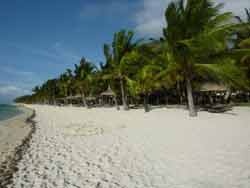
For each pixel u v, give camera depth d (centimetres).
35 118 2406
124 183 456
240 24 1392
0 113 4172
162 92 3369
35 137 1101
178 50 1457
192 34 1470
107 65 2723
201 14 1417
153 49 2020
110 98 4850
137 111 2261
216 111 1722
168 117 1507
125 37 2495
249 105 2197
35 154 745
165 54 1738
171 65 1555
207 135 830
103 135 1023
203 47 1377
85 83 4119
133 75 2555
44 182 490
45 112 3544
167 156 612
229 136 786
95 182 471
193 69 1579
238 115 1383
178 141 773
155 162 572
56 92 7569
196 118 1342
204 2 1403
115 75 2586
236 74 1438
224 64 1442
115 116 1889
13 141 1062
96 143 856
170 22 1474
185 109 2086
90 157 664
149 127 1132
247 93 2700
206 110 1842
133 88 2297
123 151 705
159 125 1170
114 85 2900
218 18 1419
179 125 1112
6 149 880
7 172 571
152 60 2088
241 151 600
